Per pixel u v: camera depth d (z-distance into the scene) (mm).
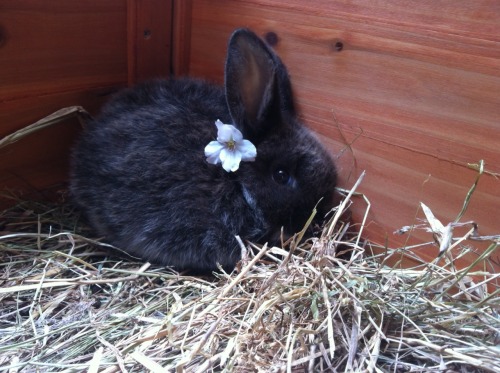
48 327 250
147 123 312
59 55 327
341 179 324
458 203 276
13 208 340
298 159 306
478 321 244
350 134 312
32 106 326
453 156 271
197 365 220
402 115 285
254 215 306
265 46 289
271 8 325
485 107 253
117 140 311
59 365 221
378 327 229
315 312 230
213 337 230
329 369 218
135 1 350
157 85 343
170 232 296
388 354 232
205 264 303
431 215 258
